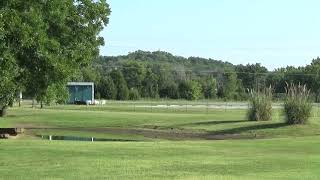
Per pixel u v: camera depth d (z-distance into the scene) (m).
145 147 31.98
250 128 53.72
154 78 196.12
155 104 124.94
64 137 50.19
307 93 56.16
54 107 100.56
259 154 28.77
